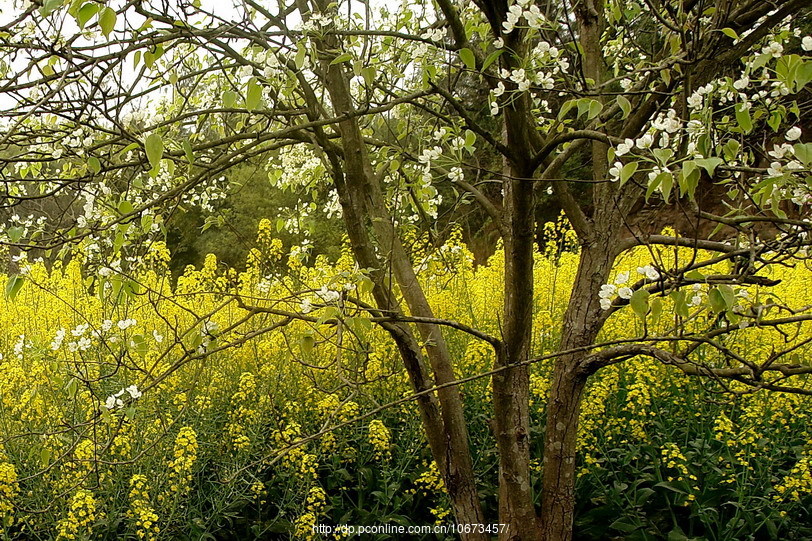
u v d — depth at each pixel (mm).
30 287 5977
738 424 4078
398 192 3186
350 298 2447
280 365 4684
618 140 1952
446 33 2598
